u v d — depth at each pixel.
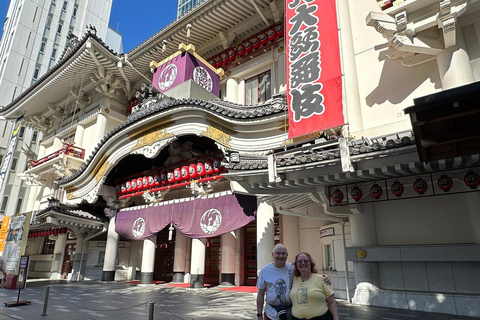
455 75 8.96
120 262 21.42
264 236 12.08
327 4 10.66
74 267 21.00
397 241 9.60
